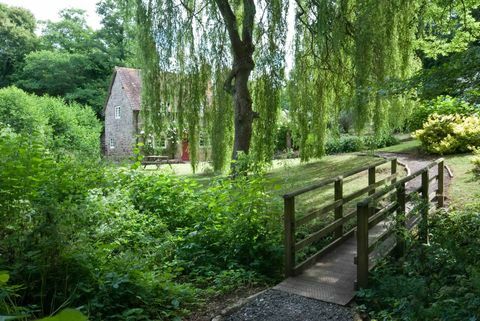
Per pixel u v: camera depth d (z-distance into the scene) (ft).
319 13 32.68
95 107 123.95
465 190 28.76
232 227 19.57
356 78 33.35
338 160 50.55
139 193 25.05
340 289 15.42
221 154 38.50
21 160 18.10
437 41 31.09
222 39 37.50
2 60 132.16
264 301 14.62
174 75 38.29
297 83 38.19
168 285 15.06
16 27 132.87
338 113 41.37
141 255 17.13
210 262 18.95
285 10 34.71
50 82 122.83
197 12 37.58
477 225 16.17
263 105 37.29
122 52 129.70
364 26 31.94
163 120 39.14
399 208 18.35
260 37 35.86
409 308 12.62
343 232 22.39
